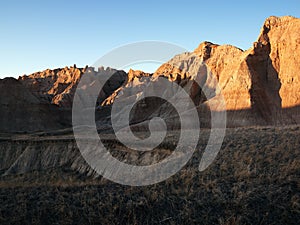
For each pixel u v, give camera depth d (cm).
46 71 16312
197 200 1300
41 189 1488
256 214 1193
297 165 1518
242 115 5375
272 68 6062
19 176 3209
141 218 1213
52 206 1287
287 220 1158
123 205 1268
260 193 1314
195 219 1194
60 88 13438
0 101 8481
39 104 9100
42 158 3722
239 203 1246
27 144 4159
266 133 2350
